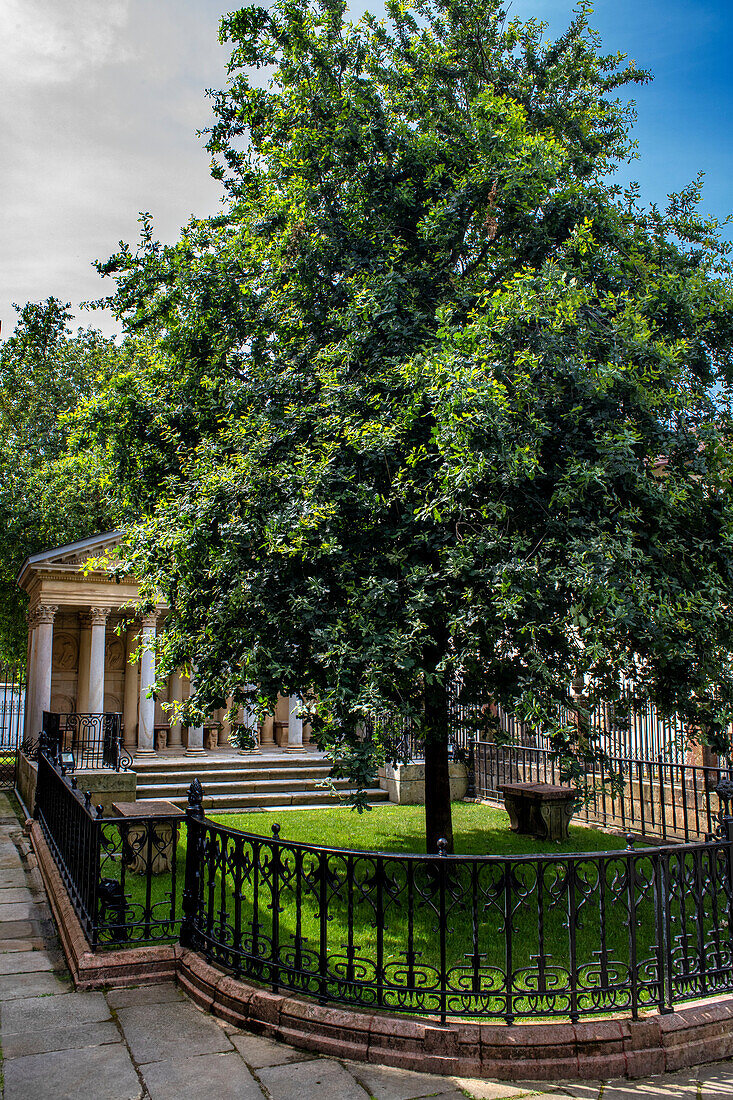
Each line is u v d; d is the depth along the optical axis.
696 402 8.22
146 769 16.95
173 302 9.80
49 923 7.73
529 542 7.11
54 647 21.67
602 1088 4.22
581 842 11.34
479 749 16.09
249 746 8.27
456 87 11.12
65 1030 4.93
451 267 9.26
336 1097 4.07
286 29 10.16
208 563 7.92
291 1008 4.82
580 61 11.34
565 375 7.11
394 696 7.62
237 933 5.39
